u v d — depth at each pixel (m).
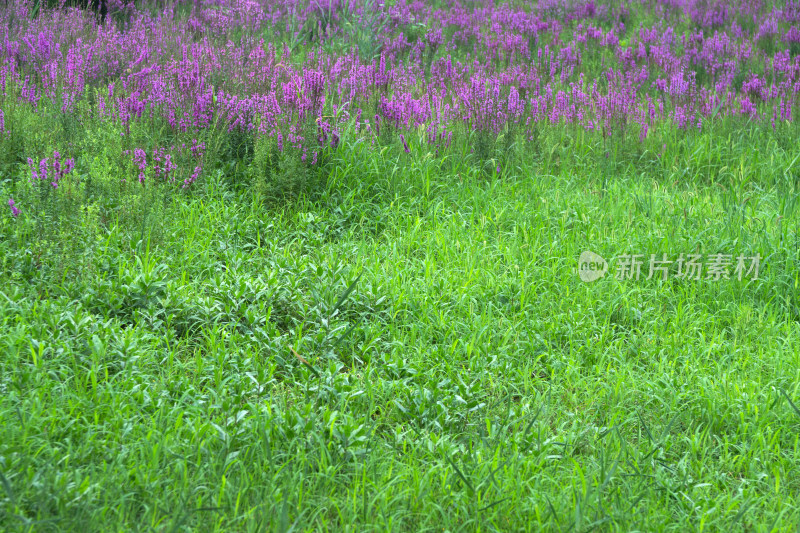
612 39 12.57
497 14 13.82
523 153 8.21
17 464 3.44
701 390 4.68
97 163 6.32
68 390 4.08
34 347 4.27
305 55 10.38
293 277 5.49
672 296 6.01
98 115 7.20
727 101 9.91
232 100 7.34
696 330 5.50
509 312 5.61
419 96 9.20
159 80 7.71
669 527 3.57
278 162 7.05
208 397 4.25
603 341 5.26
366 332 5.05
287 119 7.20
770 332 5.49
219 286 5.30
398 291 5.59
